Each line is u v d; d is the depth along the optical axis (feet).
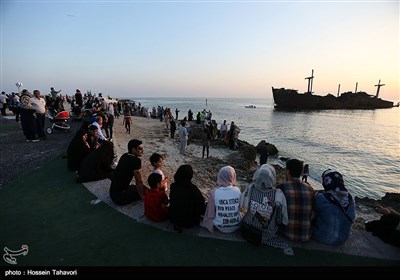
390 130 130.41
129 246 10.46
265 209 10.48
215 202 11.30
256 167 51.39
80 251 10.13
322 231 10.51
